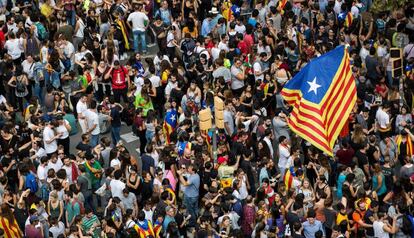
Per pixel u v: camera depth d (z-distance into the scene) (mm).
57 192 41344
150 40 56750
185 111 47250
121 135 50656
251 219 41031
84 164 43156
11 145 44438
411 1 54000
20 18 53031
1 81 50969
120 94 49969
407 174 43562
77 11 55375
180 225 41438
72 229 39562
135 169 42750
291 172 43438
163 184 42031
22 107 51281
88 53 49969
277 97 48625
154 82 49469
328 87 38844
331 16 55594
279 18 54656
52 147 45500
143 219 40281
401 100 49750
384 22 54688
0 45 53062
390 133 47312
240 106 47125
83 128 47250
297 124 39344
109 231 40281
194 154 43812
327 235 41531
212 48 51656
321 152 44156
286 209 40812
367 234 41031
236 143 44188
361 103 48938
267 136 44938
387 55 51844
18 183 44250
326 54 39125
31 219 40250
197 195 42812
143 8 55875
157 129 45875
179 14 56875
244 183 42531
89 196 43094
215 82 48719
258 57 51156
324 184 41875
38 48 52344
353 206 41875
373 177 43531
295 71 50719
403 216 40469
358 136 44156
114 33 54562
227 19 55688
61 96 48062
